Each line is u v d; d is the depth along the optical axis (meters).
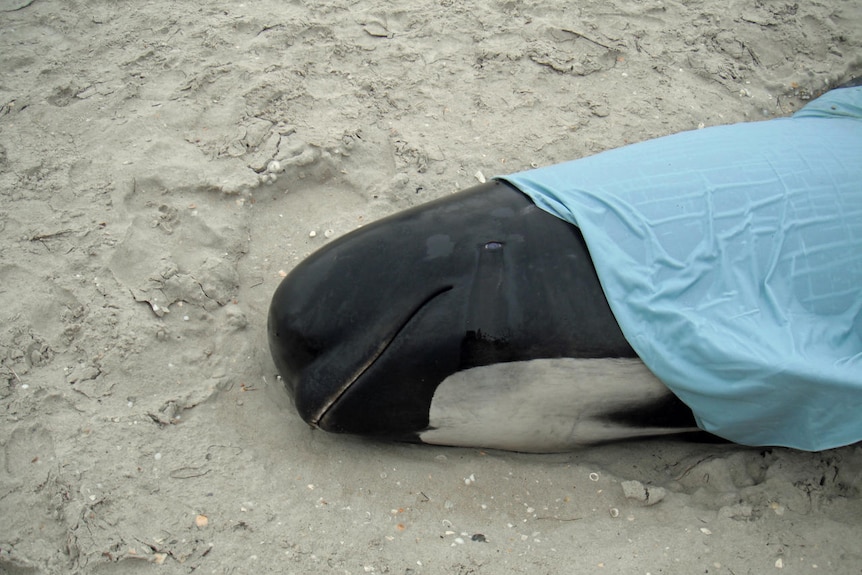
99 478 2.41
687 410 2.44
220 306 2.75
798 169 2.47
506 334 2.35
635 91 3.38
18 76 3.25
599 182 2.48
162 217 2.88
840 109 2.83
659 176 2.47
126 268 2.77
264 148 3.07
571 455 2.56
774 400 2.33
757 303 2.36
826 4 3.76
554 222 2.43
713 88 3.43
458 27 3.51
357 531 2.38
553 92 3.35
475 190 2.55
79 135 3.08
